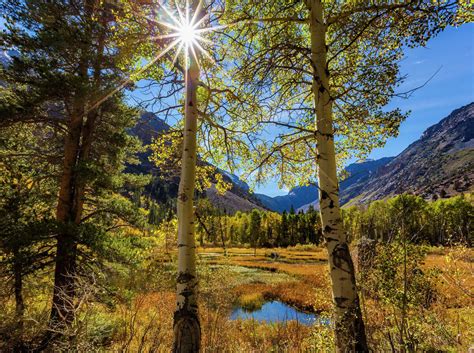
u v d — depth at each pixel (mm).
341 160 5984
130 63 5773
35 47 8008
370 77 4410
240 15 4895
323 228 4098
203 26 4887
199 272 6719
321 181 4184
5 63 7977
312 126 5840
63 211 8883
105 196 10109
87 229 8359
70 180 9031
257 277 28531
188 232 4062
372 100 4539
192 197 4242
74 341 4250
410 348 3623
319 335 4312
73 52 8094
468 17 3619
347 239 4098
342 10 4781
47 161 9719
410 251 3746
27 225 7633
